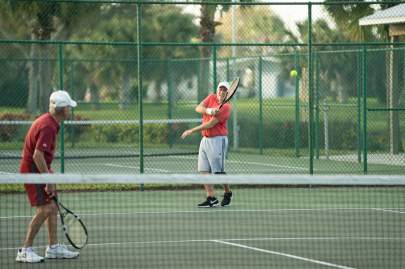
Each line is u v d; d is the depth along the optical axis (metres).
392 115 42.12
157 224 23.62
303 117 48.09
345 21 52.47
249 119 49.72
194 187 32.94
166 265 17.69
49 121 18.47
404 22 41.03
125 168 40.94
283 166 40.34
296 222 24.11
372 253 19.11
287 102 54.50
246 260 18.27
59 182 16.48
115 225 23.44
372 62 46.00
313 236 21.56
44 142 18.31
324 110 42.62
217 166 27.75
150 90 92.75
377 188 33.22
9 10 69.56
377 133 45.19
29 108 64.94
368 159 42.25
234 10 61.69
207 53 57.81
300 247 19.95
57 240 19.59
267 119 49.62
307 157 44.62
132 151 49.53
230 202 28.59
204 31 58.25
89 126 54.41
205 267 17.47
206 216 25.34
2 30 78.25
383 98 45.50
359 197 30.34
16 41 30.86
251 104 59.38
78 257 18.83
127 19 94.12
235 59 48.75
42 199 18.31
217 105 27.77
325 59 54.22
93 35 92.88
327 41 67.25
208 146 27.73
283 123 48.97
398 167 39.16
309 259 18.41
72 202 28.69
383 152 44.22
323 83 43.78
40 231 22.47
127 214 25.73
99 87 92.94
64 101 18.50
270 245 20.23
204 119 27.88
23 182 16.45
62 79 35.12
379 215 25.62
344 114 44.94
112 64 90.69
